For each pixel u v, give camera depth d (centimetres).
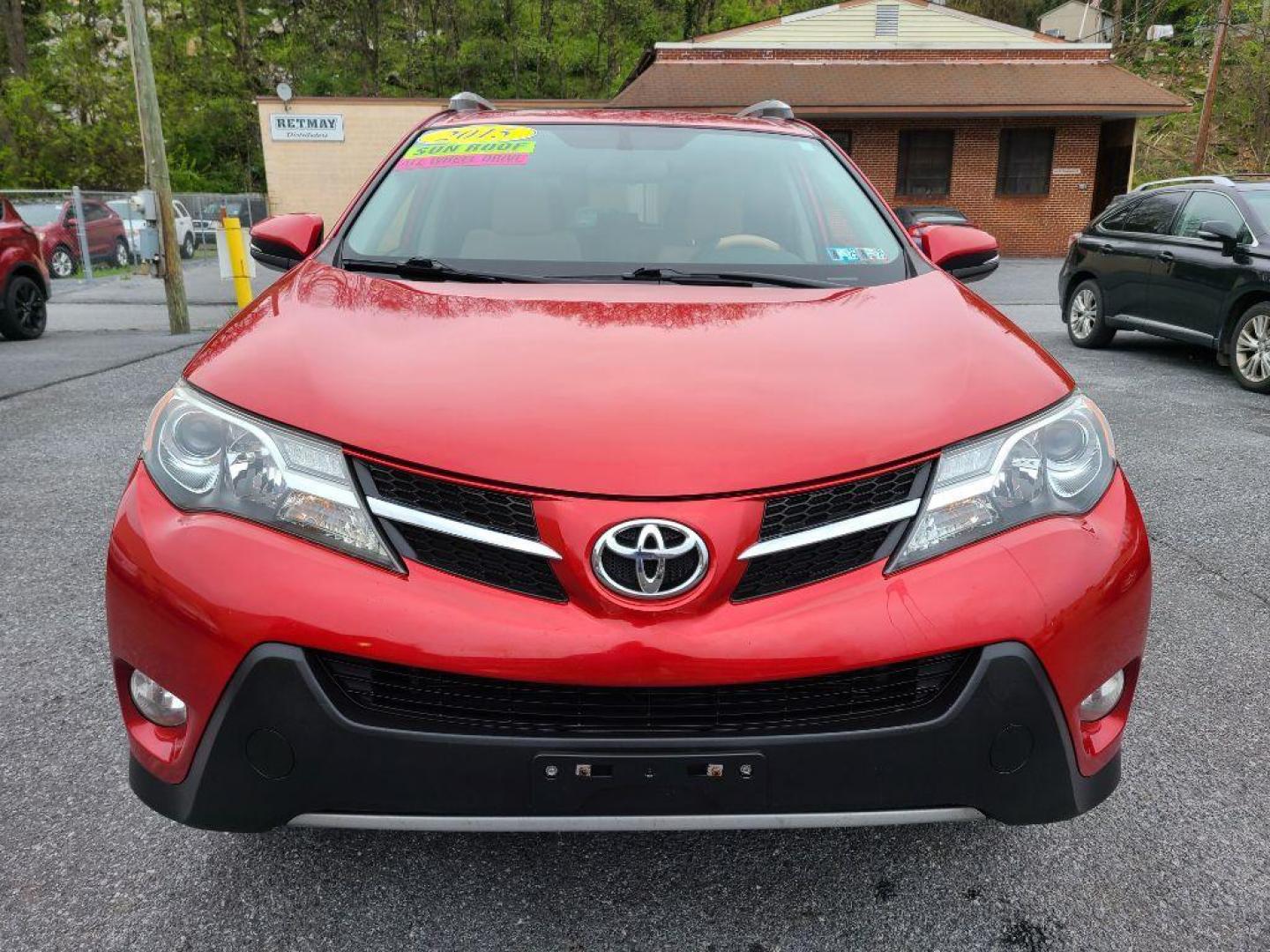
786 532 166
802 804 163
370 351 195
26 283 995
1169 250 839
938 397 184
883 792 164
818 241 279
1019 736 167
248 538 166
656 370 188
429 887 202
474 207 284
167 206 1041
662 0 4462
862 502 170
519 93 4300
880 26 2659
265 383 182
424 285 241
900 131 2514
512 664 158
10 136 3459
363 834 219
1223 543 415
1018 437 179
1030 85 2531
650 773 159
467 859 211
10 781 237
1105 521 180
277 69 4525
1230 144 3872
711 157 310
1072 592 169
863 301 234
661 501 162
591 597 160
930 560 169
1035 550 171
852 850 216
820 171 312
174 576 165
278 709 160
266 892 200
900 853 215
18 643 310
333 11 4294
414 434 170
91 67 4075
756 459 167
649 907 197
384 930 189
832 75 2592
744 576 164
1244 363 753
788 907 198
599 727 161
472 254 268
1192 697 286
